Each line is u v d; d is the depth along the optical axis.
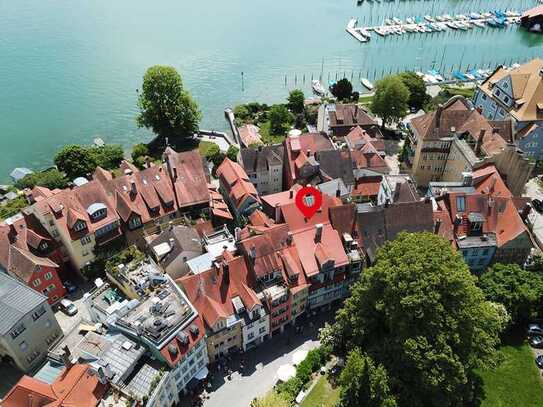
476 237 85.06
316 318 85.06
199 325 69.50
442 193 89.62
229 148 132.38
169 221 97.12
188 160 102.06
